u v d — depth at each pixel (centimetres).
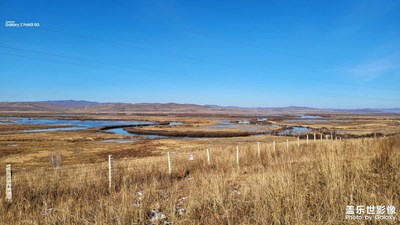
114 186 988
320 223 525
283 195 646
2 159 2927
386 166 864
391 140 1287
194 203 672
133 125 9662
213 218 597
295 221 544
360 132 5775
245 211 626
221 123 10975
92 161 2747
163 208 687
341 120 12962
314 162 1103
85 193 905
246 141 4719
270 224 548
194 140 5009
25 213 719
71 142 4778
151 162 1702
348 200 615
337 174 743
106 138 5509
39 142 4725
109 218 611
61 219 629
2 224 649
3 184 1049
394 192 624
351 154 1189
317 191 675
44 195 899
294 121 12281
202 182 911
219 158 1700
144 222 609
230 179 955
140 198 760
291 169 956
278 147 2292
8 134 6059
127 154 3341
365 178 744
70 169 1582
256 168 1234
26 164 2588
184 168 1437
